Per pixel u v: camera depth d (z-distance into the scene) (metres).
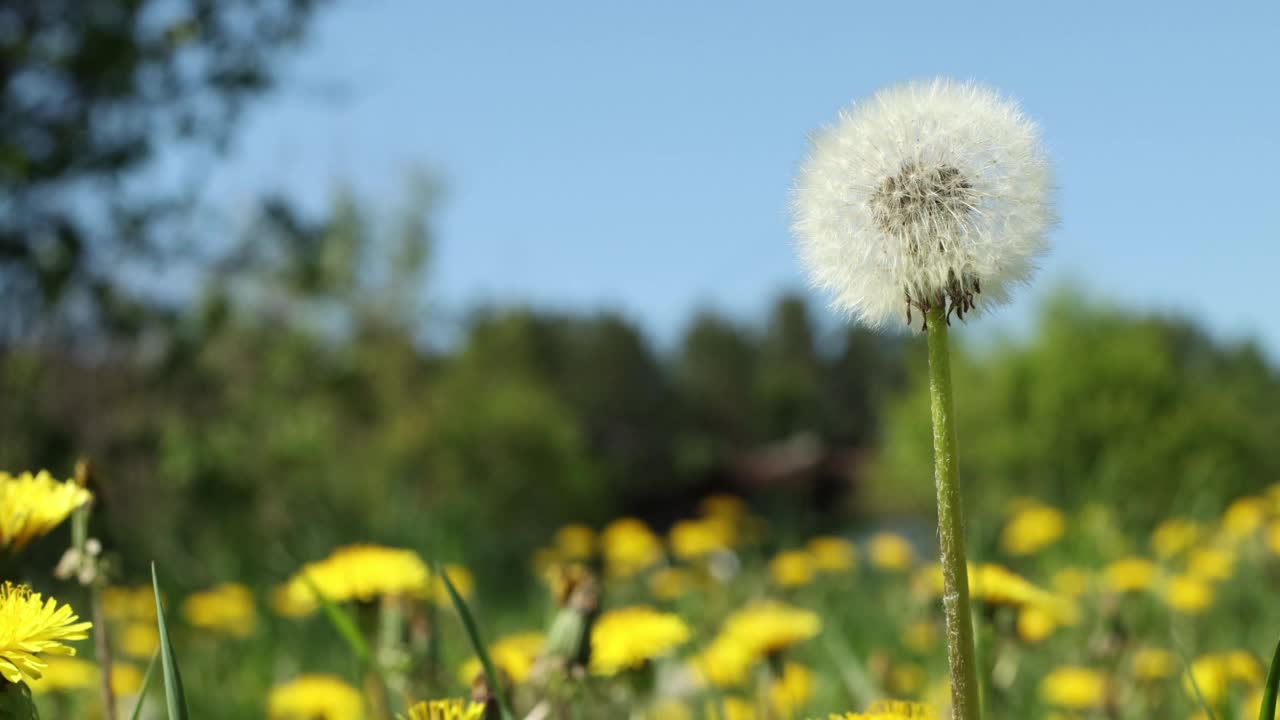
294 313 13.54
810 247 1.57
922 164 1.49
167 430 11.11
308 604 4.71
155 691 3.94
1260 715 1.37
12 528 1.65
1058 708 3.83
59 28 10.55
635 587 6.66
